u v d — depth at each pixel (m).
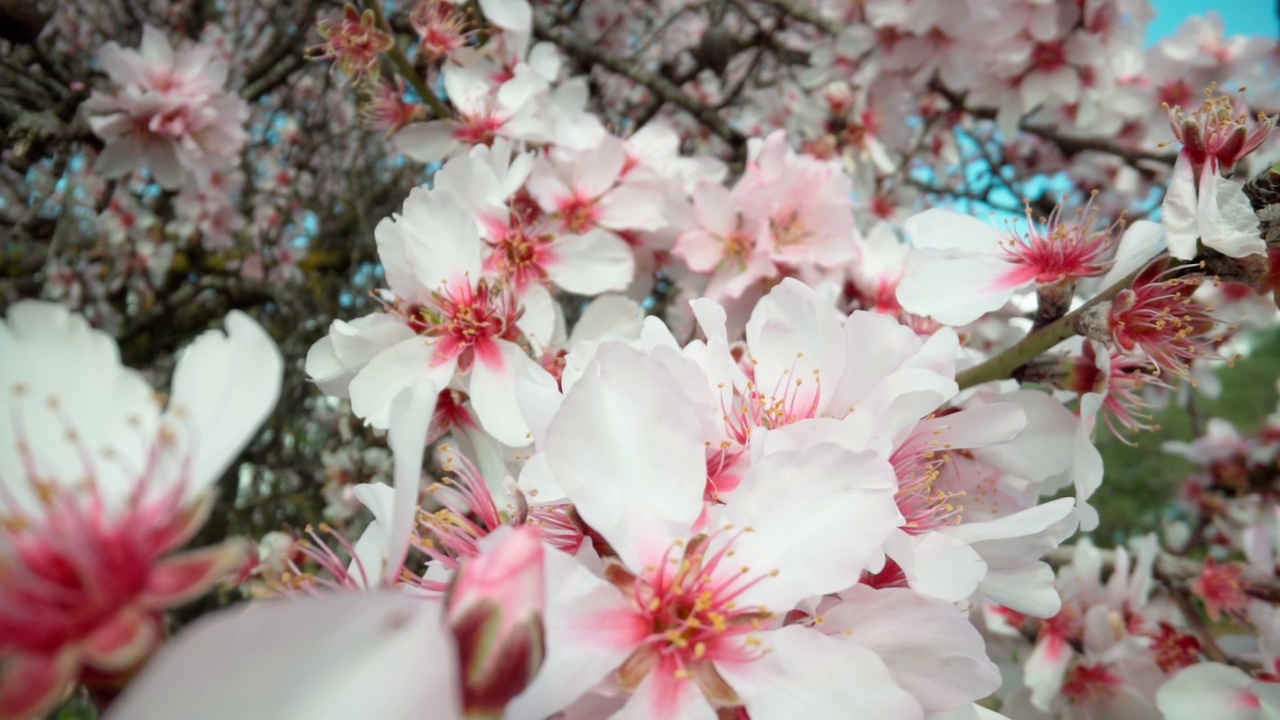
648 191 0.14
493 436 0.10
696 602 0.06
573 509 0.07
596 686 0.06
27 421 0.05
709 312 0.08
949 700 0.06
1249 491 0.24
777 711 0.06
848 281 0.14
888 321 0.08
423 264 0.10
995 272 0.10
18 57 0.18
